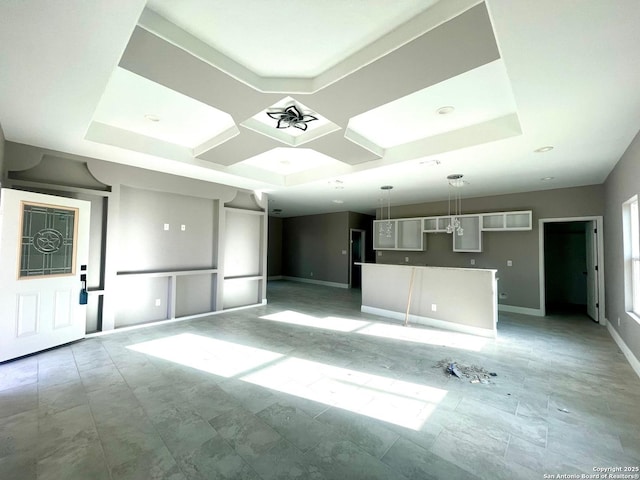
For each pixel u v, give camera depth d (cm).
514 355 356
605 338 427
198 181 535
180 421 217
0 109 265
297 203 805
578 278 721
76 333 385
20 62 195
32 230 340
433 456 183
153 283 490
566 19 153
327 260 1005
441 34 175
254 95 250
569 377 296
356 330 460
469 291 450
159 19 179
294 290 881
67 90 232
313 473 168
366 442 195
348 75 220
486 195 638
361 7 171
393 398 253
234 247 613
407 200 727
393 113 314
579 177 475
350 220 967
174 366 316
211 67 212
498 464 176
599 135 306
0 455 179
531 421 221
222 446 190
